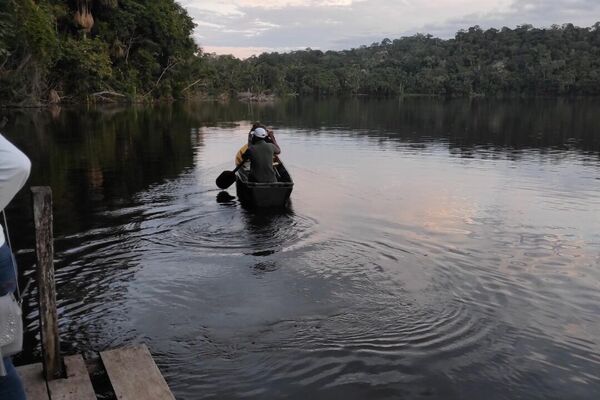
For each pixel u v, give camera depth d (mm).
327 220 7266
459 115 31359
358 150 14742
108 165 11445
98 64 34375
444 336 4051
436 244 6285
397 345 3910
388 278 5195
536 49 89562
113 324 4180
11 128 18516
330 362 3670
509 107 43625
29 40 25453
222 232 6594
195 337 3998
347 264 5555
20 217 6992
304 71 90875
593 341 4023
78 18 35469
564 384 3457
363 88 90000
